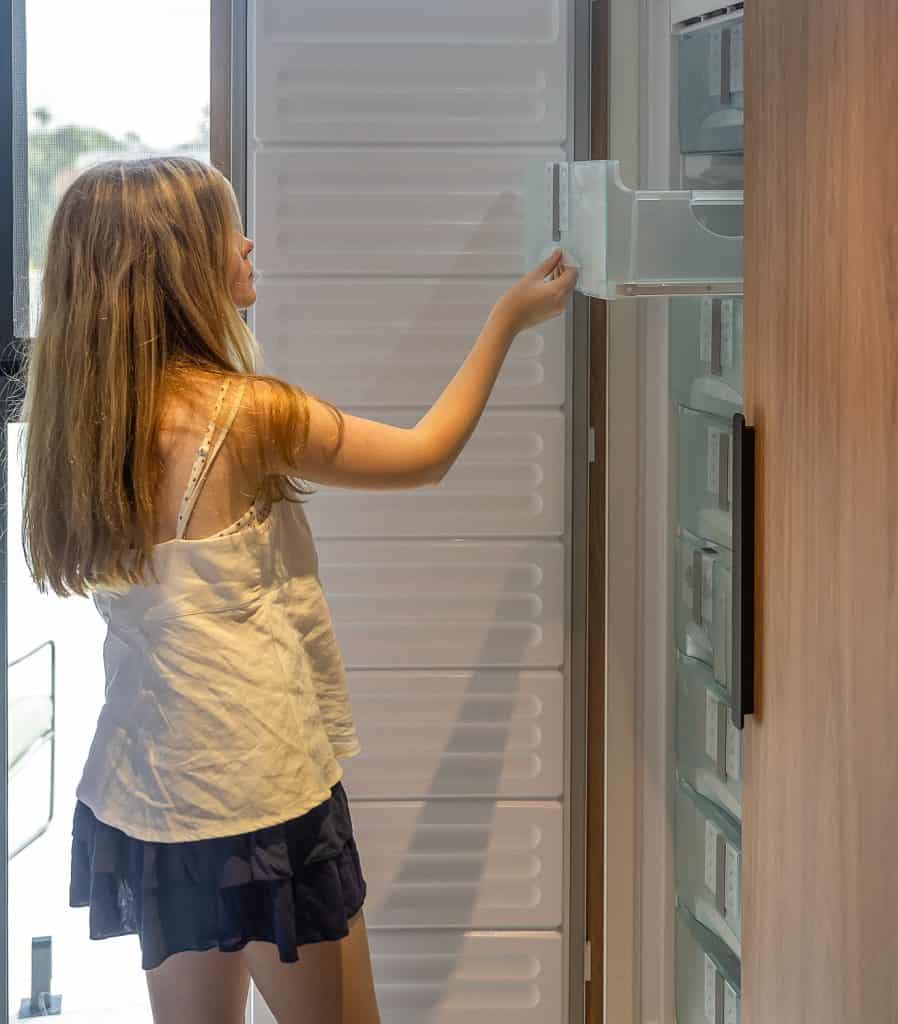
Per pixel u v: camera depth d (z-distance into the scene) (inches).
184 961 66.4
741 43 67.1
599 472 85.5
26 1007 91.7
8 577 88.0
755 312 47.3
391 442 63.2
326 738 63.6
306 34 83.3
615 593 83.6
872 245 37.3
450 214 85.1
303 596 64.1
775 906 46.3
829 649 41.0
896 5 35.6
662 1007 84.2
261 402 60.2
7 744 89.5
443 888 89.6
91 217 60.3
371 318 85.7
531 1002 90.5
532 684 88.7
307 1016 64.3
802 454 42.9
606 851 85.0
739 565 48.1
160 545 59.6
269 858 59.7
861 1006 39.2
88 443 59.4
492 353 68.3
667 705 82.0
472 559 87.8
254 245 84.7
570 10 84.3
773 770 46.2
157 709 60.0
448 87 84.1
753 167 47.3
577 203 68.7
